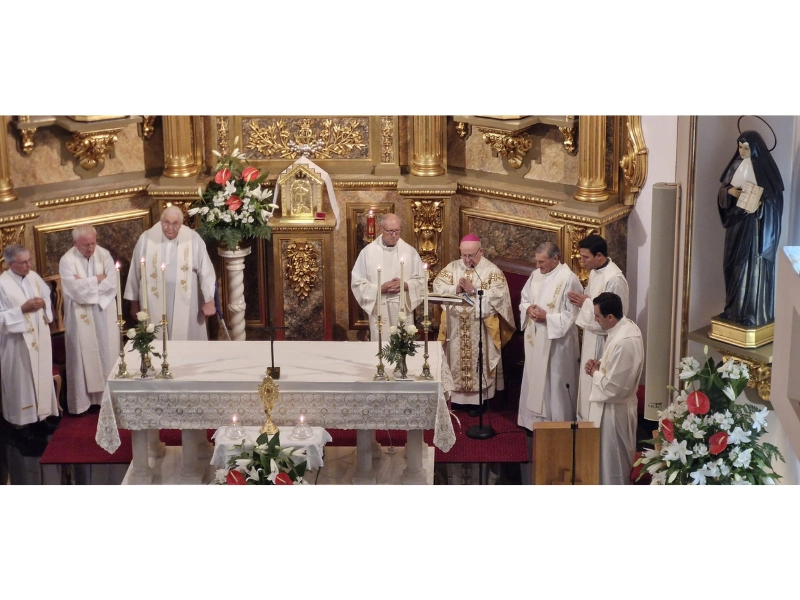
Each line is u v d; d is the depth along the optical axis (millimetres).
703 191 9680
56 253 11570
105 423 9234
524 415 10875
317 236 11781
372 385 9102
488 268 11156
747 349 9492
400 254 11344
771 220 9312
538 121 11398
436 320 11906
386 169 12133
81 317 11008
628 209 11156
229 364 9445
